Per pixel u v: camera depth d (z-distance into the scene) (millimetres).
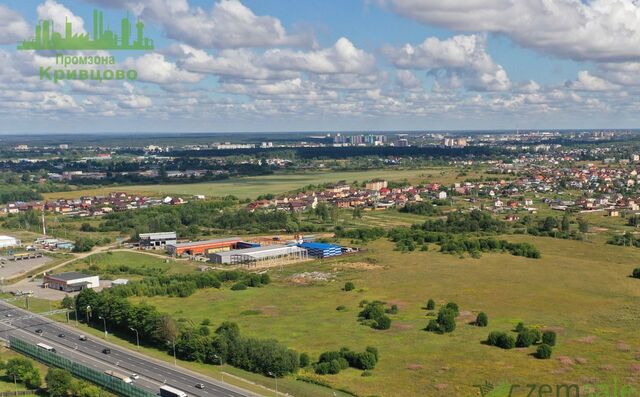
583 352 182875
